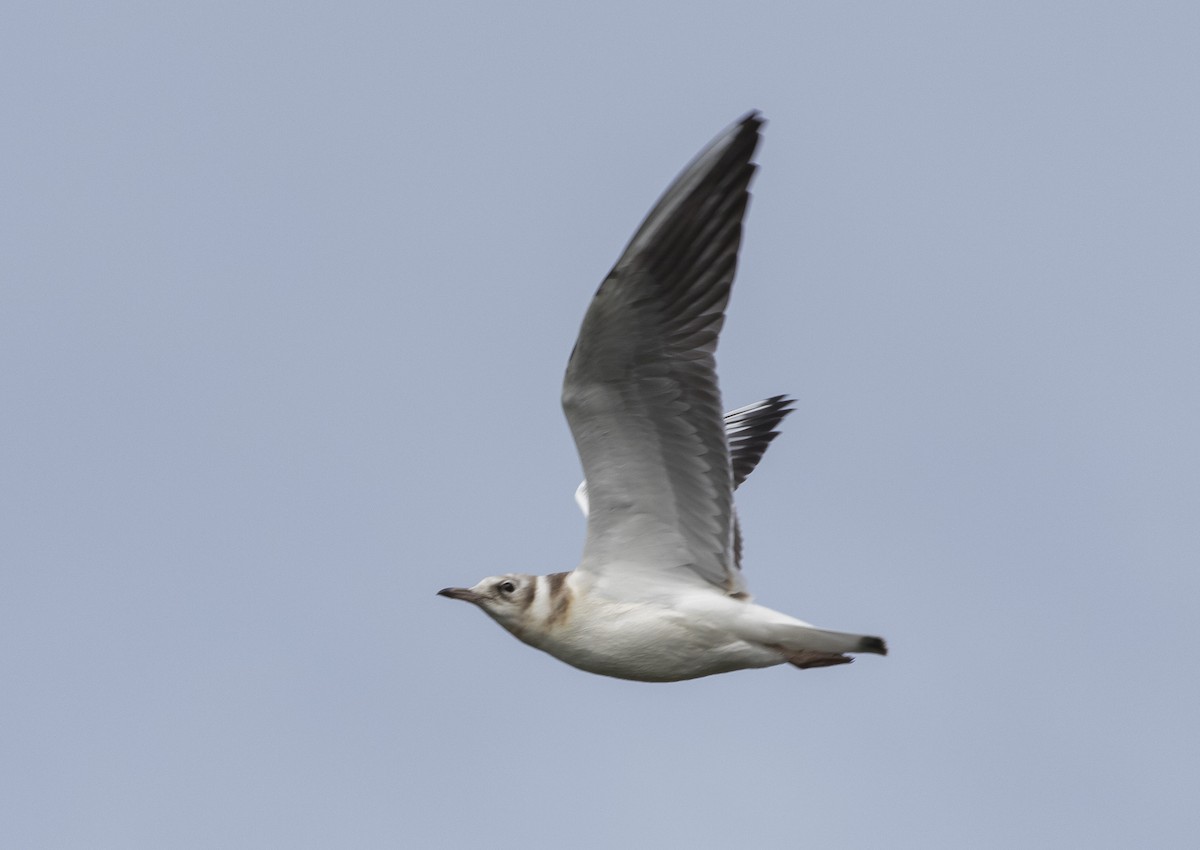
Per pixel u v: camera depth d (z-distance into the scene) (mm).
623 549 16219
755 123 14844
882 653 15875
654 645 16203
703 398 15258
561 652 16500
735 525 17188
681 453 15641
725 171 14867
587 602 16297
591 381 15359
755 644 16172
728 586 16234
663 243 14719
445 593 16641
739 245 15016
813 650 16094
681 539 16125
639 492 15930
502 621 16531
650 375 15258
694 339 15078
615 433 15633
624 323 14938
